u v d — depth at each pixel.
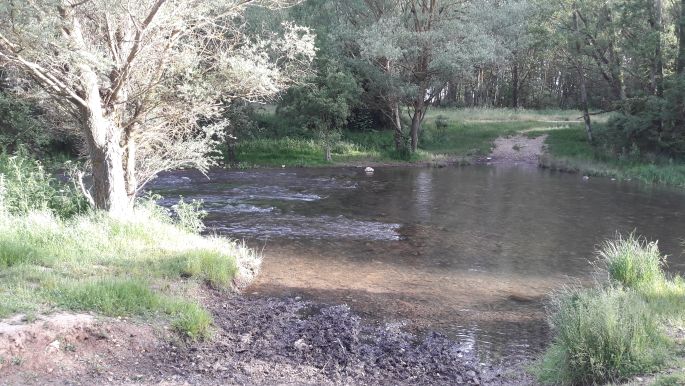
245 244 13.61
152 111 12.46
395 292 10.16
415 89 34.47
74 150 25.44
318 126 35.41
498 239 14.94
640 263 9.94
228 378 6.31
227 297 9.41
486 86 67.00
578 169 31.86
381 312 9.06
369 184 26.11
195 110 12.43
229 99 12.67
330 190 23.89
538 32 36.09
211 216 17.28
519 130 42.88
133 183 12.60
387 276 11.20
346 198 21.72
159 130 13.20
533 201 21.64
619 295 8.33
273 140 36.44
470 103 63.41
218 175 28.77
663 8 36.22
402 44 34.38
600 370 6.06
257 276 10.87
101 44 11.87
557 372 6.47
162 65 11.62
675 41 34.00
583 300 7.64
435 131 42.09
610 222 17.55
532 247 14.05
